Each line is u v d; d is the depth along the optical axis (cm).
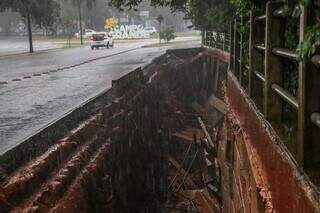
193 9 2739
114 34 9312
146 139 1694
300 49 343
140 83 1845
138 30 9544
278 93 504
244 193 694
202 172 1783
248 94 758
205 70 3309
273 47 556
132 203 1311
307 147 379
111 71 2303
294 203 390
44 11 4894
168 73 2642
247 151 663
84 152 916
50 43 6988
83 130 998
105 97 1373
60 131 929
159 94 2186
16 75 2253
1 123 1039
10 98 1462
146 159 1641
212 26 2842
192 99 3038
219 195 1234
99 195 907
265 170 537
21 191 640
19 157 726
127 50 4381
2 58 3656
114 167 1112
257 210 524
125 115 1379
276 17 550
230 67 1312
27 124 1012
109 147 1074
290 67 594
